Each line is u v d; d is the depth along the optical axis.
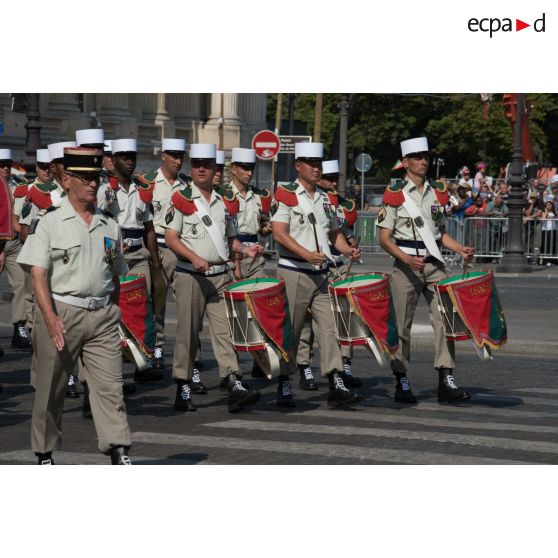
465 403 10.79
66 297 7.09
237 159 12.73
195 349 10.41
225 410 10.45
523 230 29.05
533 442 8.77
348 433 9.16
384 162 67.88
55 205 7.11
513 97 28.47
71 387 11.34
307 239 10.44
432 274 10.69
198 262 10.05
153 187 11.97
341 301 10.23
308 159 10.41
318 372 13.16
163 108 46.72
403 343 10.80
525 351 14.86
